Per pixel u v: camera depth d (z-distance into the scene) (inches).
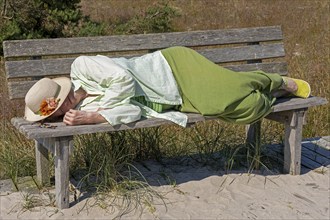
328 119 280.7
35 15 431.2
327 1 692.1
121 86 178.4
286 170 210.4
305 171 213.2
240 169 212.1
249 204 183.6
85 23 458.9
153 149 221.8
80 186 191.6
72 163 210.8
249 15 625.0
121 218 171.6
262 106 193.0
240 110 189.0
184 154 226.4
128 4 718.5
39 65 199.5
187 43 223.3
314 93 309.7
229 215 175.3
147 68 190.7
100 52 209.6
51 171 209.3
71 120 172.9
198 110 189.5
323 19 580.1
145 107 187.0
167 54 196.2
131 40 214.2
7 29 414.6
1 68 379.2
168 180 199.9
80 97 184.9
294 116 204.8
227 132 242.2
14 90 196.2
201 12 653.9
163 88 189.6
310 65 364.8
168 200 184.1
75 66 187.9
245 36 233.1
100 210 176.1
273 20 593.9
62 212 175.0
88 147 206.4
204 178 202.4
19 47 198.1
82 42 206.8
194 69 193.5
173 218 172.4
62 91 181.3
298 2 698.8
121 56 214.7
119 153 205.8
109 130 175.2
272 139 241.9
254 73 197.0
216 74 190.5
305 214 177.6
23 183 200.2
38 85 179.9
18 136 243.4
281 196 190.4
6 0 426.0
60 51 203.5
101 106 179.5
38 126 174.6
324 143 246.5
